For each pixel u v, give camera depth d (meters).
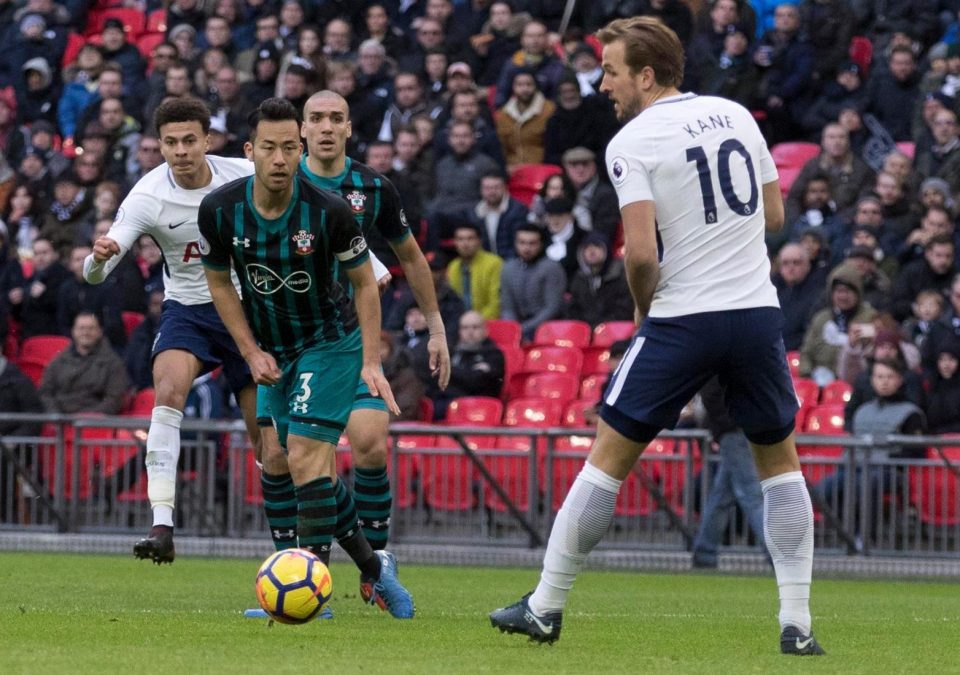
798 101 45.34
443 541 34.16
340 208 16.11
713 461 32.97
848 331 35.91
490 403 37.03
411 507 34.34
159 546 19.02
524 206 42.28
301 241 16.05
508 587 26.00
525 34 46.81
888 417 32.97
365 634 15.84
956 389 34.06
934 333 34.31
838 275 35.94
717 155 13.91
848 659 14.36
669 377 13.85
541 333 39.66
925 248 37.03
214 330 19.86
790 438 14.33
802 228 40.09
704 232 13.83
